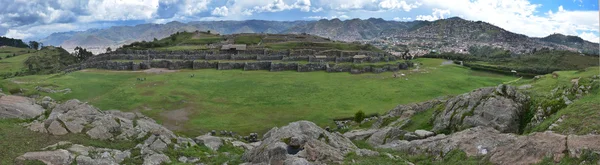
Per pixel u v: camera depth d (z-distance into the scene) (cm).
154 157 2730
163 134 3309
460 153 2417
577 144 1980
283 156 2362
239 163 2638
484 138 2534
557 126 2634
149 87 8388
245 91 8262
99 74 10350
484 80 10438
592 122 2455
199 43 18925
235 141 4025
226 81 9400
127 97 7381
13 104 3619
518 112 3359
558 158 1959
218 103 7138
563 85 3647
